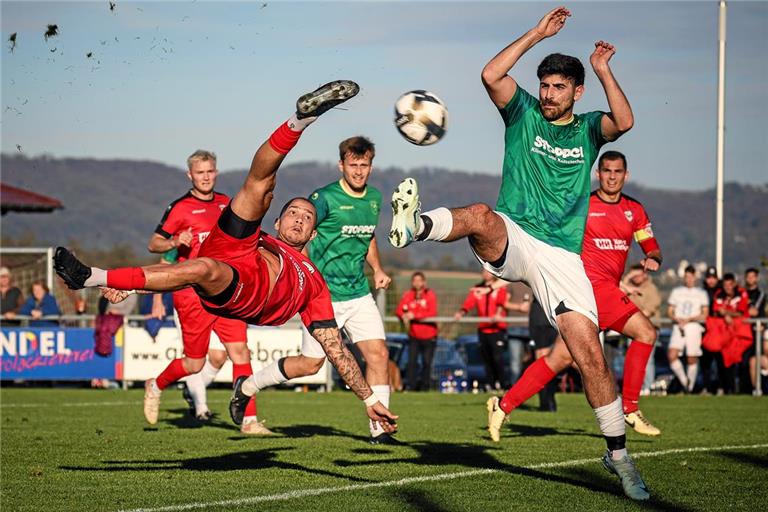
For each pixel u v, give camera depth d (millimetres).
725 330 30953
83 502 11133
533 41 11953
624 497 11469
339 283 17031
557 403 27062
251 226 10852
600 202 17375
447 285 35062
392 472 13234
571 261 12070
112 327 31656
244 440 16953
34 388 32156
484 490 11828
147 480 12578
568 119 12203
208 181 18047
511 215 12195
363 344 17094
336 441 16875
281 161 10570
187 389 20406
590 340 11867
